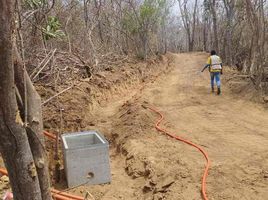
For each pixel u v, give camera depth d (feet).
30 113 10.17
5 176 21.39
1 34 8.45
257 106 41.01
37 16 31.42
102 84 49.24
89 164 22.84
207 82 66.74
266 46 47.70
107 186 22.95
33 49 33.91
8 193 17.20
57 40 45.55
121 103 47.85
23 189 9.68
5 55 8.61
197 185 19.89
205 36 188.55
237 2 86.63
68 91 37.73
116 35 95.96
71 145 25.00
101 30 80.23
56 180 23.75
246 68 66.54
